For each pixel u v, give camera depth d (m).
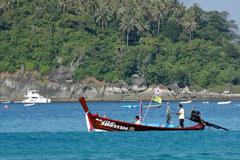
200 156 173.00
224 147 191.12
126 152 179.88
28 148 189.38
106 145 194.12
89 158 168.88
